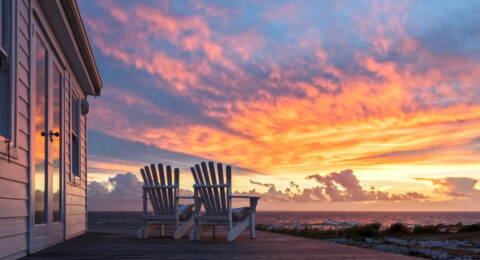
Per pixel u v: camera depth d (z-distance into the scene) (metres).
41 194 4.16
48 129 4.45
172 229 8.37
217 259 3.11
